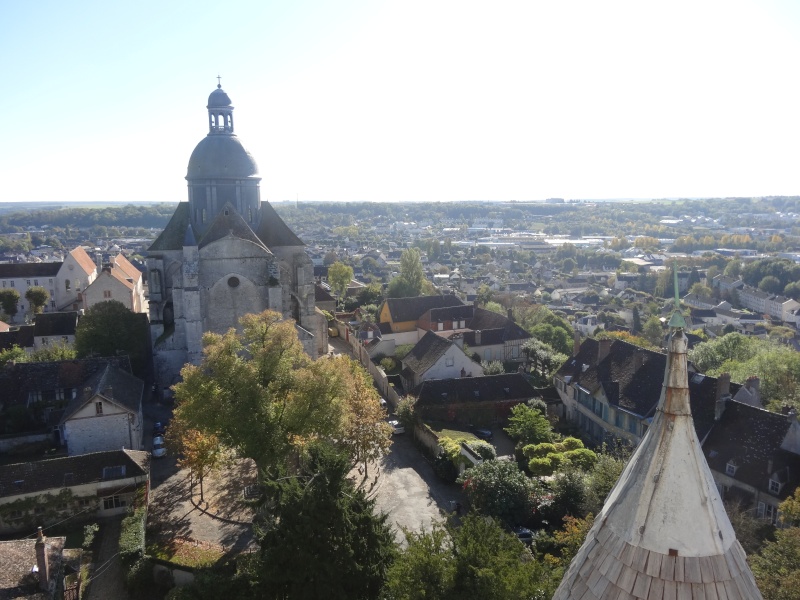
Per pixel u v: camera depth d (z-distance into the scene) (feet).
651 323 416.26
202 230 256.32
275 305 235.61
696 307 566.36
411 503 164.04
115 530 152.15
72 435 180.14
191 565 130.00
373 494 168.25
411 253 447.83
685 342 34.53
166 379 236.63
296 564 97.55
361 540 101.09
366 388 185.68
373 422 173.78
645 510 33.22
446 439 184.55
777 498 139.44
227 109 259.39
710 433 163.94
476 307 349.61
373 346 304.71
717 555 32.22
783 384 208.54
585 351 231.09
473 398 219.61
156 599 127.54
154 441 196.44
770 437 150.20
